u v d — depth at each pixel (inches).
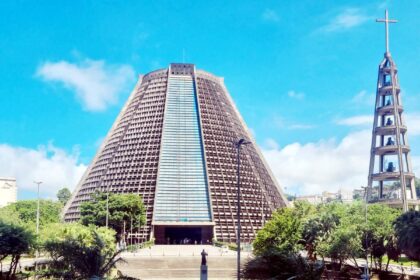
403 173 5113.2
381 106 5428.2
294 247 3036.4
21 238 2421.3
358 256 3164.4
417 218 2514.8
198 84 7431.1
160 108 7130.9
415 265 3700.8
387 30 5600.4
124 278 1688.0
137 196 5516.7
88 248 1684.3
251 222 6289.4
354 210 3902.6
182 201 6151.6
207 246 5649.6
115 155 6973.4
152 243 5698.8
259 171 7130.9
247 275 1585.9
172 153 6594.5
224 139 6968.5
